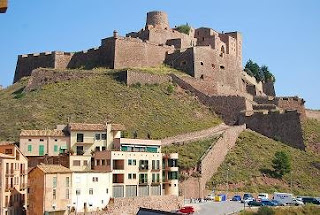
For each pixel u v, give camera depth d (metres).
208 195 119.94
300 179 133.50
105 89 159.88
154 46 188.75
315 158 146.50
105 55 181.25
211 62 191.00
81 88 159.38
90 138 104.88
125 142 103.19
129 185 99.31
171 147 130.12
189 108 162.00
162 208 101.88
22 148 100.44
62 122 129.38
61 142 103.06
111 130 106.50
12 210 82.12
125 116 143.62
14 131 122.62
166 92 166.62
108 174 94.19
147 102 156.50
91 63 183.50
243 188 124.81
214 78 189.88
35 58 190.38
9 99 156.38
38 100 148.00
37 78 167.38
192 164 122.25
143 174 102.38
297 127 154.88
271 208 102.25
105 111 143.75
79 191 88.69
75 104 146.25
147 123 142.88
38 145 101.38
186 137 138.62
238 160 137.12
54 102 146.62
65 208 85.88
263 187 126.81
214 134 143.62
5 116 136.25
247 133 153.00
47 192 83.69
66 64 185.88
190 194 118.69
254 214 99.81
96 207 91.06
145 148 106.75
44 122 129.25
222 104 165.25
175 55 188.88
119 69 171.75
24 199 87.38
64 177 86.31
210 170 127.88
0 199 78.25
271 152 144.12
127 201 95.44
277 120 157.50
